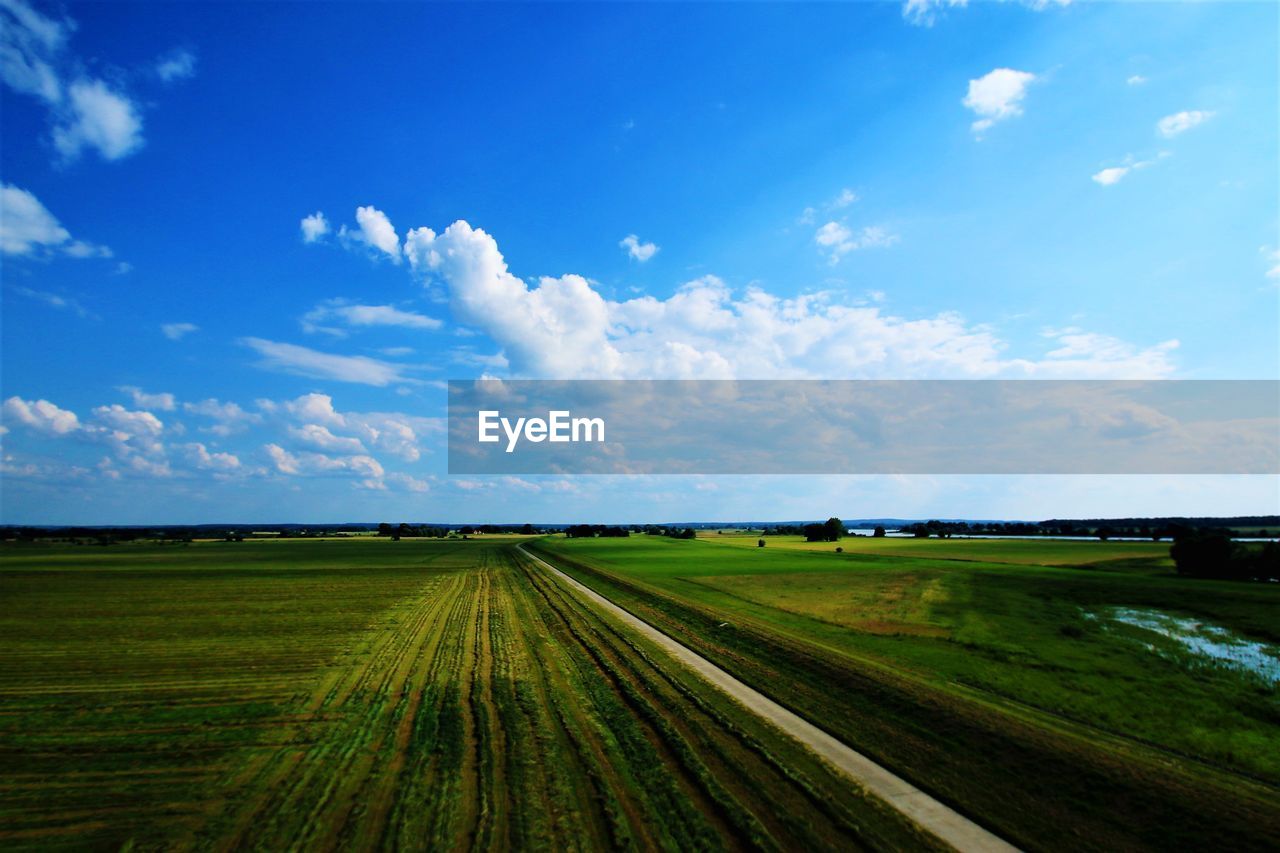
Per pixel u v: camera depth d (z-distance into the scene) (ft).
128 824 33.53
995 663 64.03
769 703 54.49
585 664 70.74
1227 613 93.35
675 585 147.64
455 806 35.06
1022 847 30.53
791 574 168.45
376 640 86.43
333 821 33.47
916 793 36.50
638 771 39.88
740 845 30.78
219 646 82.64
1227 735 43.62
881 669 60.54
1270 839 30.07
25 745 45.52
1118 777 36.37
